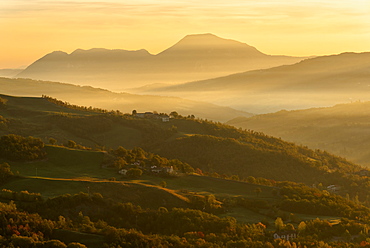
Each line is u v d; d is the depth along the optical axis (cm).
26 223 18425
